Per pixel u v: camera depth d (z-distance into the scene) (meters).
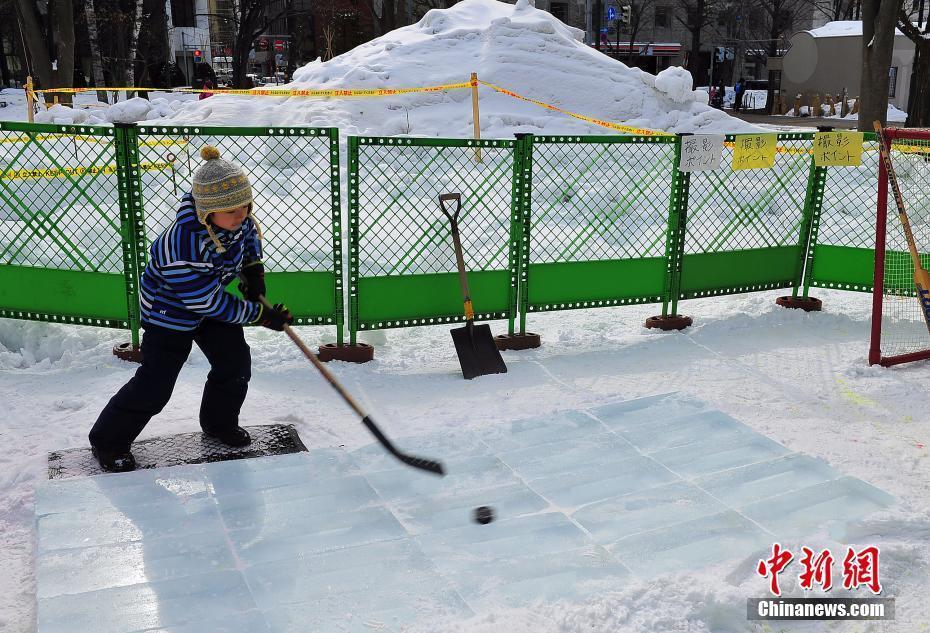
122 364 5.14
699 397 4.79
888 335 6.03
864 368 5.25
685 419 4.42
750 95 42.06
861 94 15.02
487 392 4.87
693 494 3.58
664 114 15.69
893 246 7.45
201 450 3.94
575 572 2.98
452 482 3.68
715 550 3.13
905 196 7.69
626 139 5.64
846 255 6.46
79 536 3.15
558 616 2.70
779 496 3.56
